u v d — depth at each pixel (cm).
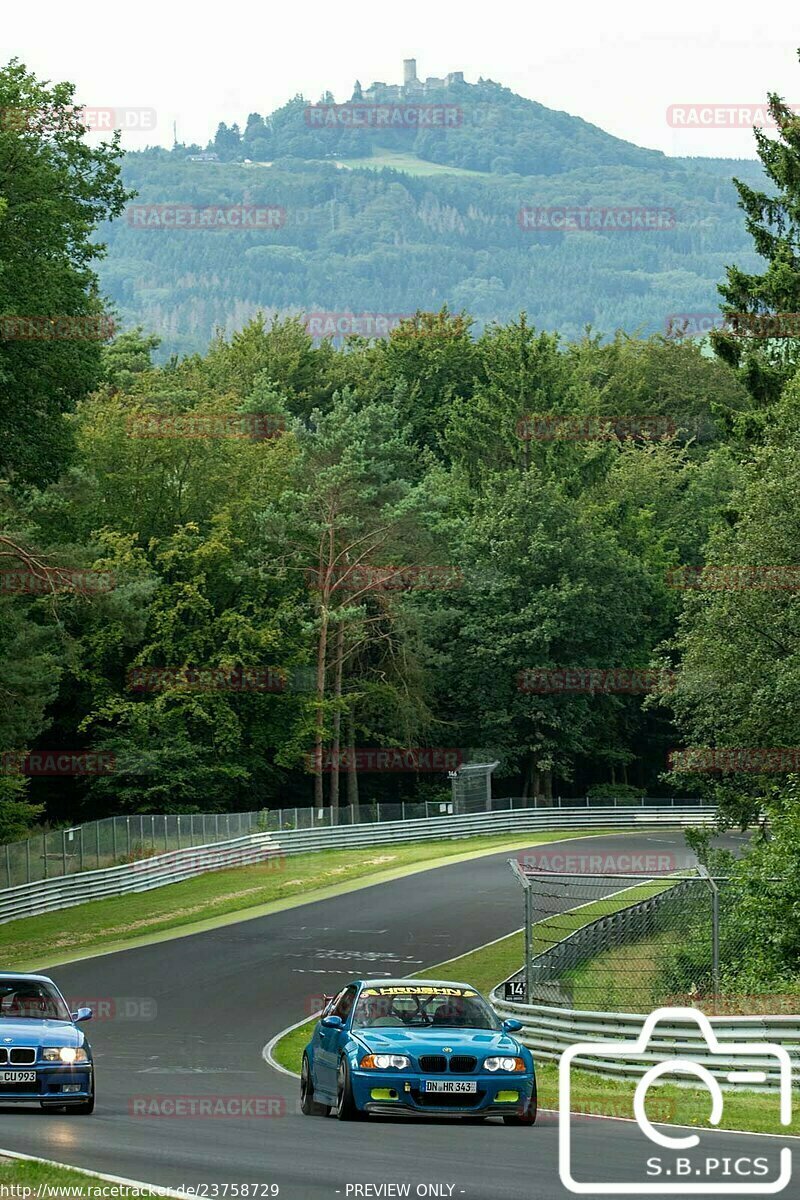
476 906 11094
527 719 19625
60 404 9019
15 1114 3728
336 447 17588
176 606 15862
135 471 16588
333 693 17625
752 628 8275
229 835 14038
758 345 10250
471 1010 3894
